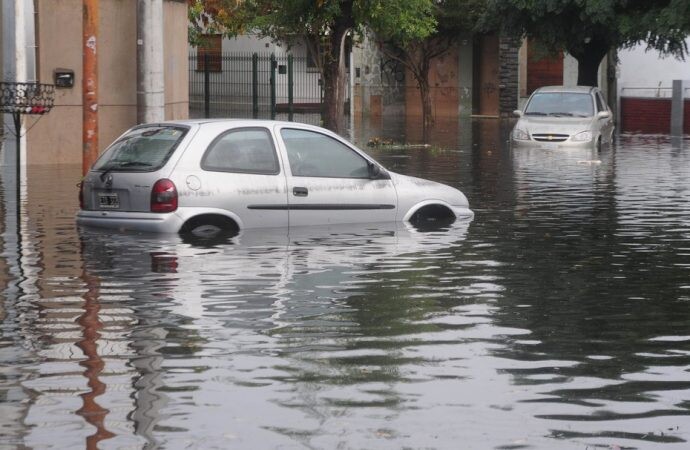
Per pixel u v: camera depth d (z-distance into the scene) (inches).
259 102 2335.1
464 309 421.1
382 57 2488.9
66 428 278.2
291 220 622.2
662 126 2020.2
